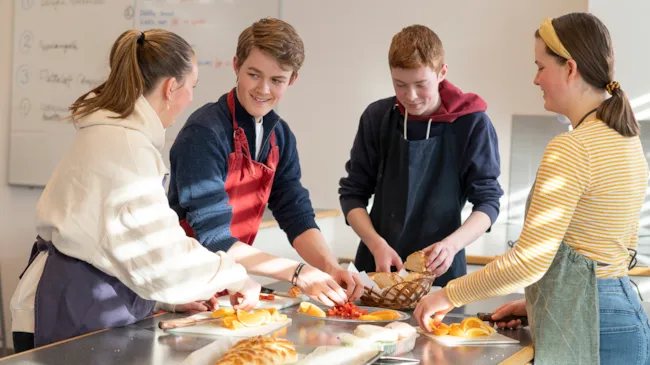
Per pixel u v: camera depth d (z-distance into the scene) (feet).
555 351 5.39
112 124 5.47
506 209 12.19
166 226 5.41
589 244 5.45
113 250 5.34
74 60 13.88
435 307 5.68
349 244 13.05
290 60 6.58
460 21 12.30
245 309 6.04
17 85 14.21
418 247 8.29
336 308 6.34
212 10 13.14
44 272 5.62
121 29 13.61
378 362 4.89
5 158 14.37
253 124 7.06
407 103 7.86
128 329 5.57
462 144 8.14
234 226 7.23
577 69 5.54
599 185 5.33
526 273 5.35
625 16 10.36
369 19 12.73
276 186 7.68
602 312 5.46
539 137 12.01
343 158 12.99
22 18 14.14
